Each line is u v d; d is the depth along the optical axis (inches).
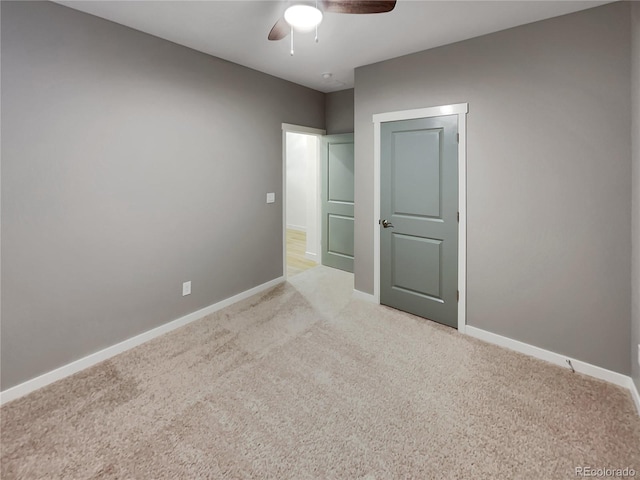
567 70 86.4
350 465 61.2
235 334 112.0
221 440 67.0
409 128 118.6
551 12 85.4
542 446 65.1
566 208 89.4
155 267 108.7
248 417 73.3
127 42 95.8
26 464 61.2
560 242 91.1
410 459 62.4
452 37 101.7
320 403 77.9
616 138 81.0
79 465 61.1
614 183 82.2
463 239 109.6
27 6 77.0
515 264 99.5
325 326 117.8
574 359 91.1
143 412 74.8
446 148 110.6
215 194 126.2
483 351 100.9
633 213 79.4
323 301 140.8
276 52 116.1
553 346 94.4
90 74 88.7
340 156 177.8
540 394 80.6
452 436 67.8
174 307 115.6
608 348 85.7
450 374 89.1
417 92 115.4
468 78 103.5
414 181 120.1
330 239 190.4
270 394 81.1
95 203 92.4
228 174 130.5
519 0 79.7
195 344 105.3
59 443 66.1
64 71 83.7
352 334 111.8
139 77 99.4
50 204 83.8
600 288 86.0
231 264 135.8
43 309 84.3
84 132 88.6
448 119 108.8
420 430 69.5
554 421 71.6
